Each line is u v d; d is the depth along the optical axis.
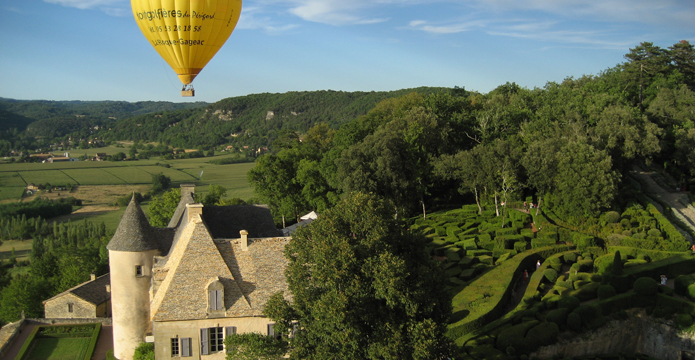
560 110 109.69
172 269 45.34
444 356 39.09
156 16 58.75
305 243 41.62
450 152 110.31
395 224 42.06
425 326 36.69
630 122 96.00
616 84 140.75
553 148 88.38
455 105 129.62
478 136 116.81
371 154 92.38
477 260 71.94
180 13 58.09
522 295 63.81
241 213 60.78
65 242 162.00
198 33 59.78
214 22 59.53
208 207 60.22
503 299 58.84
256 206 61.91
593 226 79.75
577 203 80.88
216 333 43.72
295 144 164.62
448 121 117.50
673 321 54.16
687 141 104.75
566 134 97.88
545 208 88.19
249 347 39.44
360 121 139.50
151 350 49.50
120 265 52.41
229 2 59.50
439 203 107.62
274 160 112.38
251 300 44.38
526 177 91.25
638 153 95.38
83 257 100.56
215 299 43.62
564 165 83.19
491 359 47.91
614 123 94.88
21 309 83.81
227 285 44.56
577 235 76.88
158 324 42.94
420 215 101.31
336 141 116.88
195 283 44.25
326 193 106.25
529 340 50.12
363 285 37.34
